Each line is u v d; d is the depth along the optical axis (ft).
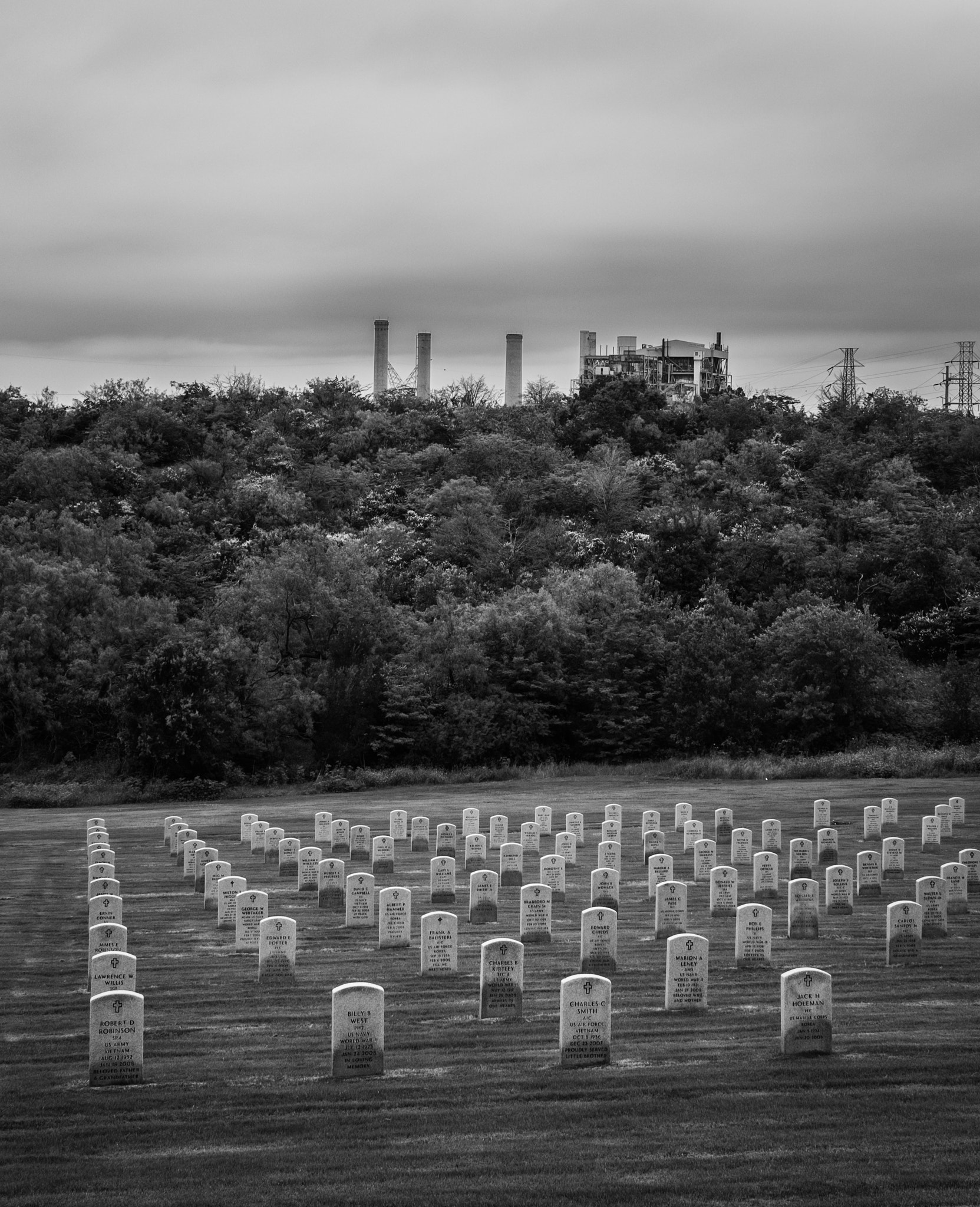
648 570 343.67
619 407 493.77
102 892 110.42
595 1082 62.23
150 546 334.24
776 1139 53.98
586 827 179.42
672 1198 48.06
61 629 286.46
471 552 354.74
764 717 269.85
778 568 347.97
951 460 453.58
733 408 495.82
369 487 408.87
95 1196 49.57
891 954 88.38
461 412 496.23
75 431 449.48
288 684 270.46
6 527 313.94
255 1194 49.47
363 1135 55.93
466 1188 49.60
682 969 75.61
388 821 191.31
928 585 340.18
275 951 85.20
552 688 281.54
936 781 222.69
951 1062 64.18
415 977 86.12
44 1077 65.41
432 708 274.98
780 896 119.55
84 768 263.49
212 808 219.61
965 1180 49.11
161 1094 61.98
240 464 419.33
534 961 91.09
